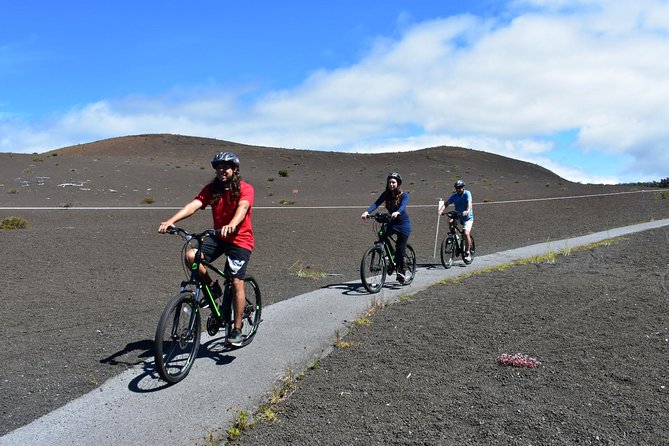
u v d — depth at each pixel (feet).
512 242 63.46
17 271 36.40
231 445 12.34
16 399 14.87
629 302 24.03
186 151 322.34
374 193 177.17
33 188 145.28
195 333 16.60
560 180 273.95
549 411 13.43
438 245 62.13
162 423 13.34
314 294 28.43
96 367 17.35
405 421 13.20
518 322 21.36
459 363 17.04
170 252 48.19
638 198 132.67
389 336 20.07
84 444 12.41
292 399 14.66
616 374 15.58
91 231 61.57
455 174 256.73
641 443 11.80
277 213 98.53
